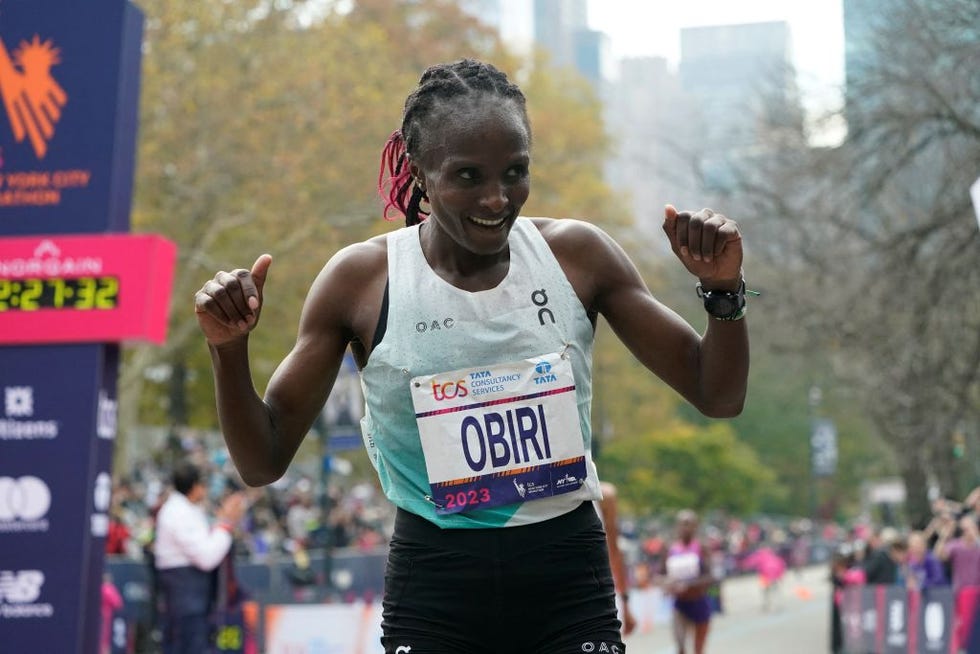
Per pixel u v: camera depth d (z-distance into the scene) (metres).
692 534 18.16
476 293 3.84
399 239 3.97
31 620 10.59
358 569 21.84
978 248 20.06
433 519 3.80
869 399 26.05
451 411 3.80
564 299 3.88
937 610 16.80
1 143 10.84
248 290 3.52
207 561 12.00
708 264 3.61
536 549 3.78
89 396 10.69
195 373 48.47
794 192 24.56
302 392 3.91
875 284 22.52
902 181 22.81
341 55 34.94
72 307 10.73
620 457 67.19
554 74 54.06
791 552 65.25
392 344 3.85
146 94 32.16
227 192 32.97
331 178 32.97
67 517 10.63
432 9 50.38
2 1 10.87
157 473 37.91
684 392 3.92
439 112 3.62
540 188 45.75
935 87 20.09
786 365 31.53
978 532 18.34
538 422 3.80
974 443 27.23
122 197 10.92
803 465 86.94
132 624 15.90
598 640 3.76
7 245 10.82
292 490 35.34
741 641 26.47
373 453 4.02
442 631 3.78
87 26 10.82
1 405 10.77
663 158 30.56
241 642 12.17
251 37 33.59
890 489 62.62
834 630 21.91
